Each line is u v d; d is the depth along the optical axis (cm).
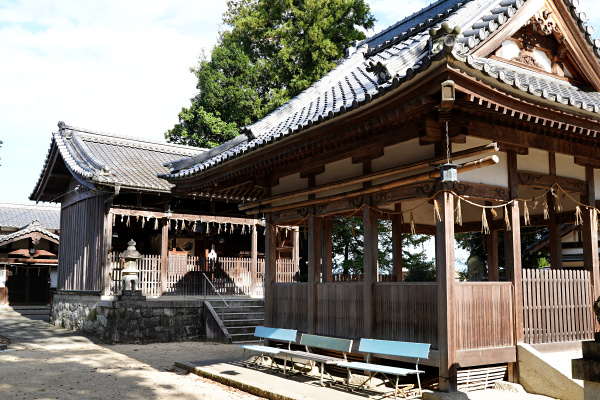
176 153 2527
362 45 1520
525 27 951
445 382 796
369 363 916
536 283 912
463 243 2350
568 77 1041
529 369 841
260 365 1144
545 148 943
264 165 1106
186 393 929
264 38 3316
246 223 2188
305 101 1313
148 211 1983
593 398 577
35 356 1352
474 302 838
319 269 1112
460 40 824
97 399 882
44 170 2381
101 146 2325
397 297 909
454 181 777
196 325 1789
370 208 968
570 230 1561
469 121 812
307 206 1131
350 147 1016
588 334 965
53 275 3269
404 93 740
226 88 3194
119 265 1902
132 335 1661
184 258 2041
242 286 2147
